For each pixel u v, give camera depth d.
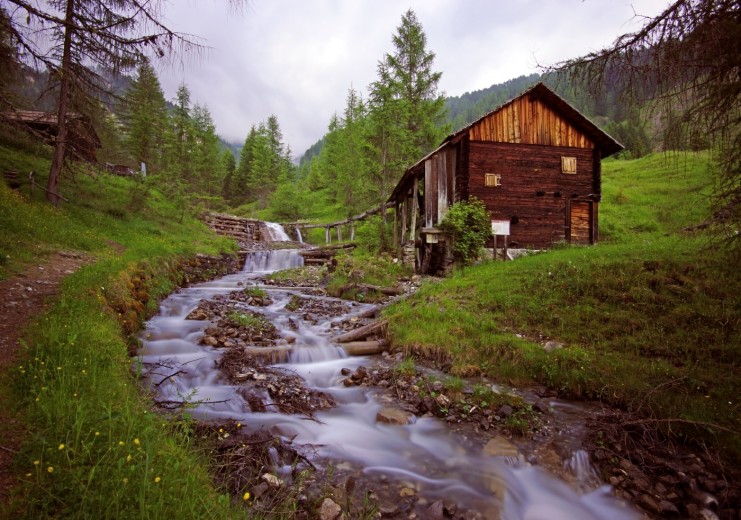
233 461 4.13
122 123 40.72
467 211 16.44
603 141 18.39
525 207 17.81
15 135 12.43
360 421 5.70
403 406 6.12
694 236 11.59
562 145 18.25
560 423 5.56
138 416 3.71
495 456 4.85
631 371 6.30
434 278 15.47
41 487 2.52
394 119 26.72
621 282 8.85
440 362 7.72
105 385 4.14
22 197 13.16
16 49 7.96
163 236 19.09
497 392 6.41
